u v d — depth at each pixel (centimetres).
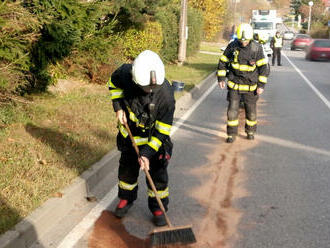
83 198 489
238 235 414
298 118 962
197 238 405
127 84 384
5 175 491
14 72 669
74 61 1012
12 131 663
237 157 666
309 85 1536
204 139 773
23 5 740
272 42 2358
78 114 812
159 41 1669
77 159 563
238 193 520
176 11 2103
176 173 589
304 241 404
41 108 805
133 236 407
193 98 1238
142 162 385
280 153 689
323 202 497
